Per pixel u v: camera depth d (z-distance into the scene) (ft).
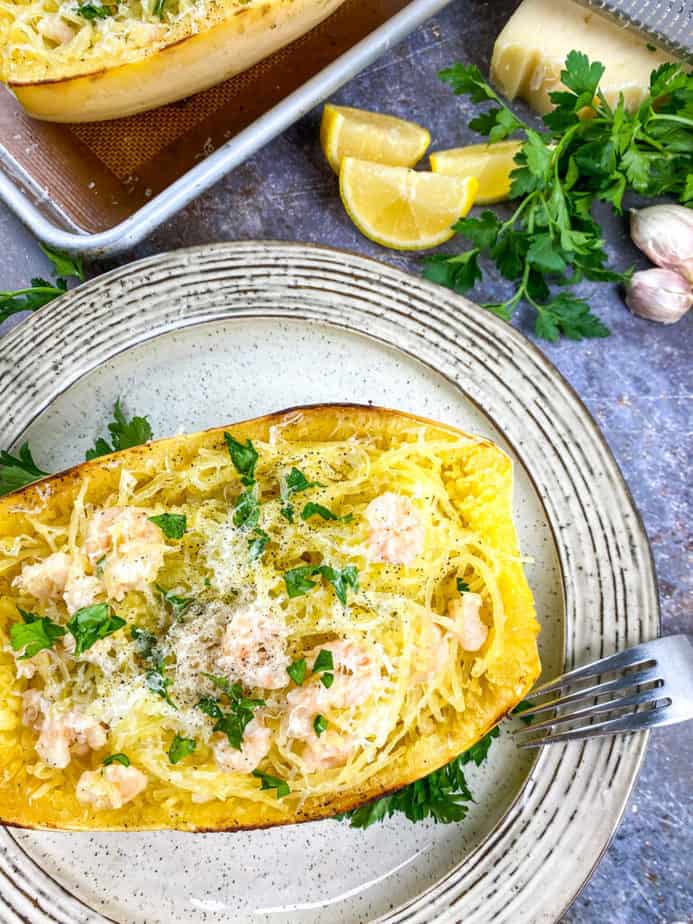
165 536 1.07
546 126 1.47
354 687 1.04
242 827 1.09
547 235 1.36
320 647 1.06
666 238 1.39
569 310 1.39
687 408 1.43
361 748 1.07
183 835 1.32
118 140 1.48
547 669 1.29
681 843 1.38
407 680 1.07
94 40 1.34
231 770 1.07
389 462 1.10
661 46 1.39
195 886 1.31
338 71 1.37
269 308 1.33
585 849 1.25
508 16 1.47
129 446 1.28
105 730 1.08
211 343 1.36
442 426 1.13
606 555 1.28
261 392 1.37
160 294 1.33
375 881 1.31
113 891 1.30
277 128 1.37
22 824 1.09
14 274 1.46
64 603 1.10
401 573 1.08
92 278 1.41
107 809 1.09
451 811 1.24
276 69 1.50
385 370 1.36
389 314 1.32
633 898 1.38
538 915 1.25
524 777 1.30
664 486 1.43
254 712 1.07
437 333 1.32
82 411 1.36
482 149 1.43
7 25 1.34
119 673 1.06
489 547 1.10
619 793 1.25
